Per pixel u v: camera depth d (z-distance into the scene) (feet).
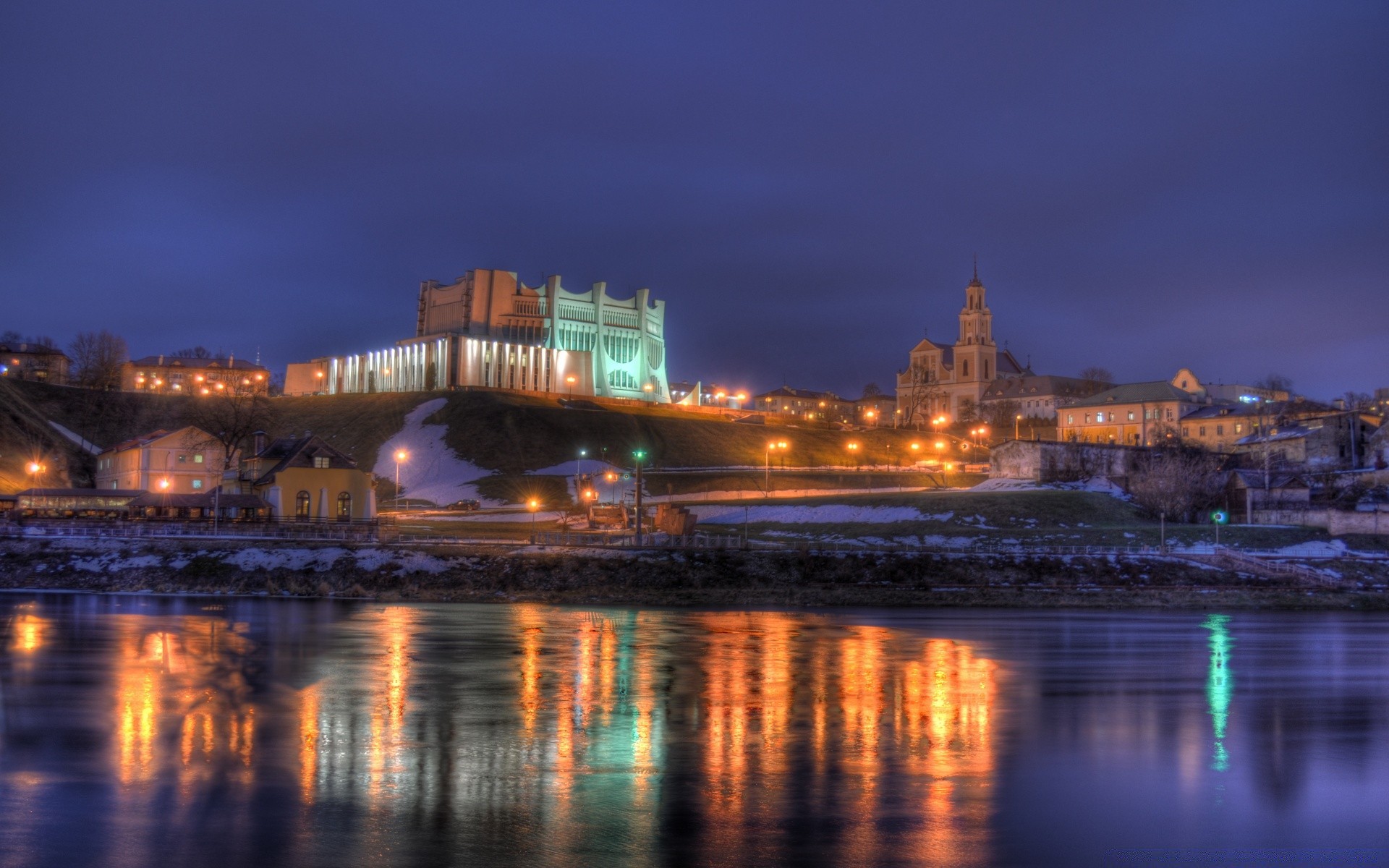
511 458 655.76
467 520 482.28
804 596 303.48
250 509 403.75
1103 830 108.06
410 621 248.73
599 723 147.33
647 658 200.95
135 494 435.94
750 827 106.73
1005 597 304.09
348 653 200.54
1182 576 328.08
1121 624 260.01
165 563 311.06
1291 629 255.09
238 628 230.89
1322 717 157.69
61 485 546.67
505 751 132.98
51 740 135.64
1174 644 227.61
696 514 447.83
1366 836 107.34
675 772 124.77
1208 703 166.30
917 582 319.88
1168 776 126.41
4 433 572.92
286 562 313.53
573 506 540.93
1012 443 524.52
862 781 122.11
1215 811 114.21
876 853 100.68
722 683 176.86
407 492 604.49
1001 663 200.34
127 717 148.05
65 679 172.35
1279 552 366.84
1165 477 440.04
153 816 108.27
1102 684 180.34
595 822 107.76
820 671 189.37
